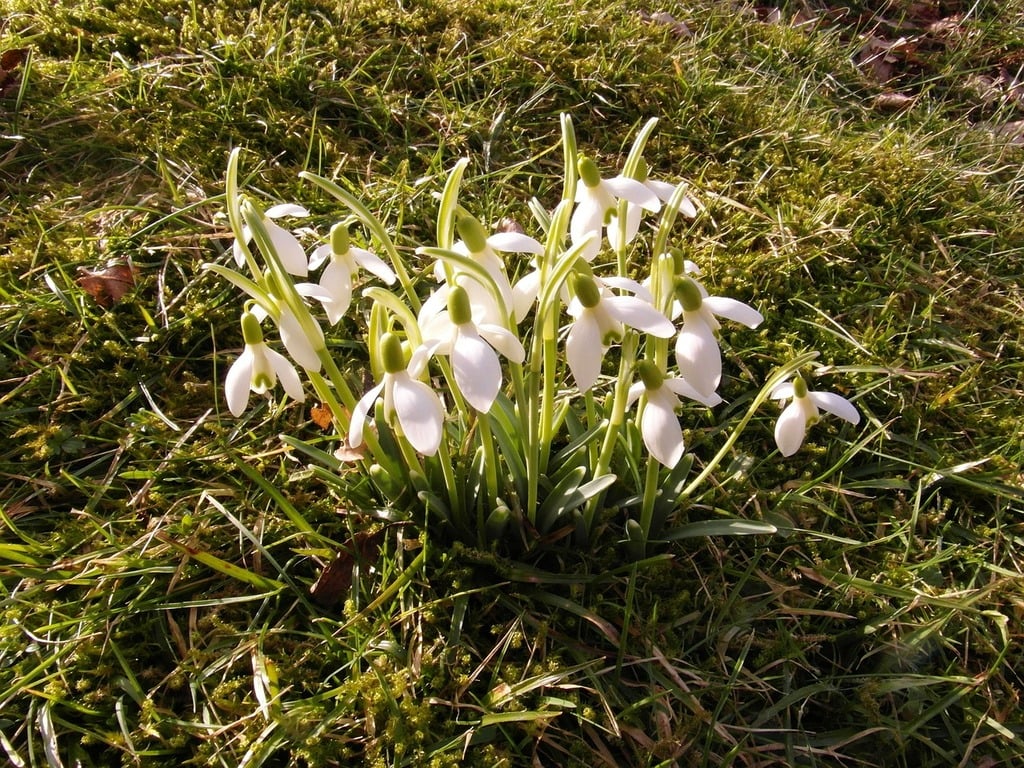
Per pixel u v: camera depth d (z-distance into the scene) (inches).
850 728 11.8
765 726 11.7
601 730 11.2
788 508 14.1
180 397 14.4
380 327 10.6
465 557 12.1
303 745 10.5
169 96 18.7
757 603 12.7
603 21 23.7
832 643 12.6
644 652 11.9
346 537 12.8
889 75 27.5
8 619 11.5
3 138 17.3
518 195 18.8
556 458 12.4
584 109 21.3
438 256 8.5
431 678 11.3
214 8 21.7
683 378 9.7
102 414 14.1
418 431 8.8
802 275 18.0
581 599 12.2
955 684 12.3
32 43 19.8
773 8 29.4
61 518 12.8
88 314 14.8
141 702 10.9
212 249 16.5
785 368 10.4
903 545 14.0
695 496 13.8
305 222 17.1
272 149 18.7
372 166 18.7
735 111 22.1
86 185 17.2
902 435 15.4
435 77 20.8
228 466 13.4
